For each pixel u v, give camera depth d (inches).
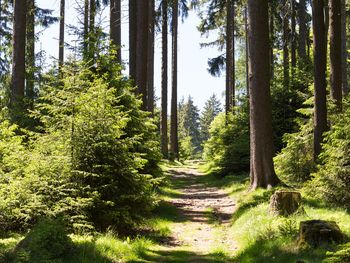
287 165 625.6
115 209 364.8
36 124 530.9
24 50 578.6
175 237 402.0
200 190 746.8
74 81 382.9
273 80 1002.1
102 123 374.9
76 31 506.6
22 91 571.8
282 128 873.5
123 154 376.8
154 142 517.3
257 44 566.9
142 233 399.9
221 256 326.6
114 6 896.9
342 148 460.1
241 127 948.6
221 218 486.3
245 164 872.9
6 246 256.4
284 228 323.6
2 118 502.6
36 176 338.0
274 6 1065.5
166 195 645.9
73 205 335.3
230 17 1374.3
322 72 587.8
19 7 575.8
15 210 315.3
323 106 582.6
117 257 289.7
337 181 445.4
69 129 373.1
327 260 191.8
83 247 272.8
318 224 280.1
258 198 500.4
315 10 596.1
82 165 362.0
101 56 486.6
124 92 476.4
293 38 1093.8
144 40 706.2
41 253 233.3
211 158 1168.8
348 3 987.3
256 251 302.4
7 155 377.7
